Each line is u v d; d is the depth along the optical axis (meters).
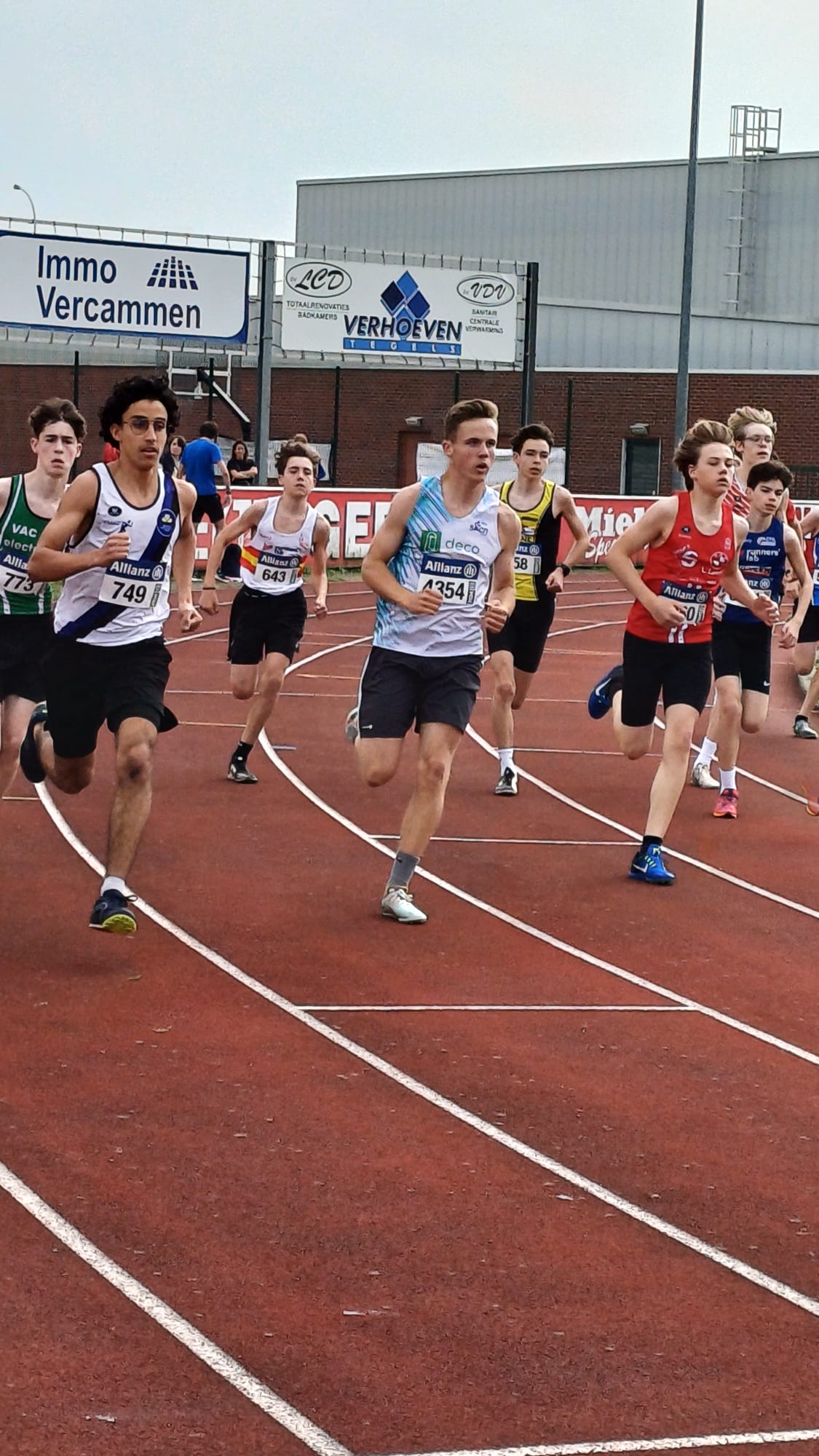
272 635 10.93
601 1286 4.43
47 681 7.19
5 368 36.75
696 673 8.99
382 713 7.86
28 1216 4.67
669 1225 4.84
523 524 10.80
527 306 31.86
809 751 13.27
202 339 28.94
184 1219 4.71
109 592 6.99
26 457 36.62
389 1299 4.30
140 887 8.33
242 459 28.11
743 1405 3.85
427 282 31.17
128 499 6.96
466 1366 3.97
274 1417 3.71
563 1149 5.36
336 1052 6.14
